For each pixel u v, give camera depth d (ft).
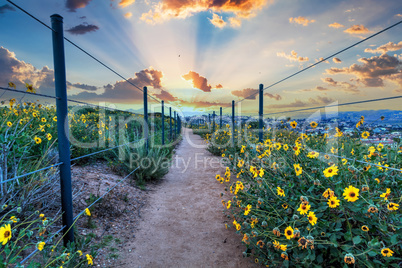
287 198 7.66
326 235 5.84
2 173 7.31
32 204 7.73
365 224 5.99
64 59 6.54
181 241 9.07
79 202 10.20
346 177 7.09
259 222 7.77
